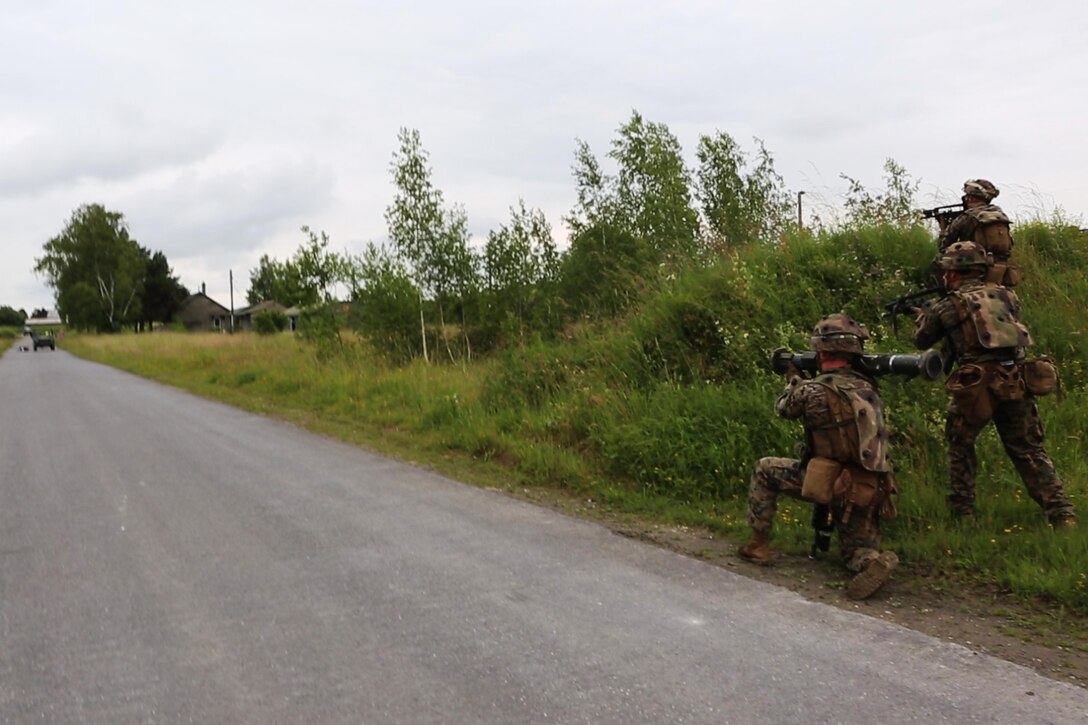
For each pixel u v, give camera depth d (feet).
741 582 16.16
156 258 353.72
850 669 12.22
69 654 13.78
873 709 11.01
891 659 12.52
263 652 13.57
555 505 23.03
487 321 61.82
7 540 21.02
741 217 46.96
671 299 31.30
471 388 40.06
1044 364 17.04
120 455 33.27
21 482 28.45
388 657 13.20
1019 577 14.99
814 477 15.66
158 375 82.58
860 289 27.71
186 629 14.67
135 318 318.86
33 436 40.06
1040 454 17.22
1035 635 13.26
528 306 61.05
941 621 13.96
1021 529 17.07
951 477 18.16
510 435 30.71
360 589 16.43
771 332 27.58
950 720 10.68
